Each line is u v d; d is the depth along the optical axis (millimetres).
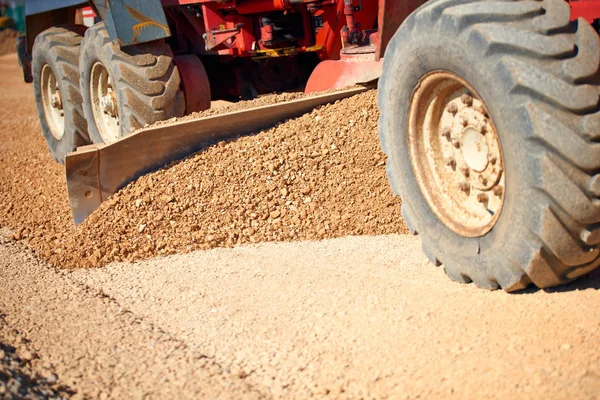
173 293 3936
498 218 3289
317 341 3186
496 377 2742
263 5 6672
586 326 2982
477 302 3371
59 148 8242
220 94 8211
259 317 3484
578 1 3840
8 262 4734
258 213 4926
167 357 3150
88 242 4797
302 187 5051
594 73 2992
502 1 3207
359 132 5242
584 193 2988
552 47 2998
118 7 6176
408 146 3904
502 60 3084
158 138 5277
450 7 3418
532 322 3090
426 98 3758
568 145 2939
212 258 4496
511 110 3070
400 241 4504
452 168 3752
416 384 2779
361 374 2893
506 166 3188
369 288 3707
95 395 2871
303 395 2801
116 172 5250
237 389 2863
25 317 3676
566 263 3145
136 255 4688
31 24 8883
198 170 5238
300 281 3908
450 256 3666
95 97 7211
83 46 7074
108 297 3971
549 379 2682
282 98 6070
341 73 5750
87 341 3348
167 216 4945
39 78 8469
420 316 3295
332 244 4566
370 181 4992
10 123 12000
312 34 6922
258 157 5250
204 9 6875
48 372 3043
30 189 6879
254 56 7059
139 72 6312
